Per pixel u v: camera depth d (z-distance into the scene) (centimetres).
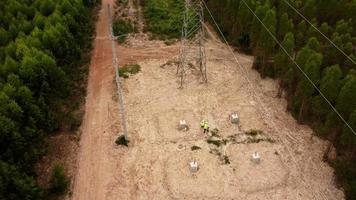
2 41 5234
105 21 6750
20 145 3788
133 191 3806
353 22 6056
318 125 4606
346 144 4034
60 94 4844
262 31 5325
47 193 3697
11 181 3416
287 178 3988
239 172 4009
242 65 5781
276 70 5406
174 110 4822
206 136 4438
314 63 4450
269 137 4475
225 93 5175
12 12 5734
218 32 6588
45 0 5884
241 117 4753
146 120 4653
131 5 7356
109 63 5678
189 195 3766
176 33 6481
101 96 5025
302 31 5791
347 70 5109
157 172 3997
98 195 3766
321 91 4362
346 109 4038
